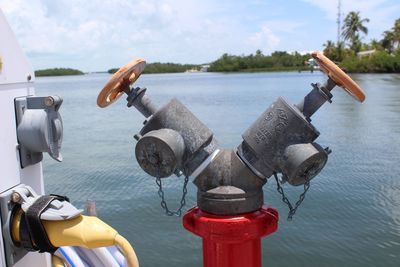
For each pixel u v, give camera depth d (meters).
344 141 20.84
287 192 12.32
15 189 1.95
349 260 8.91
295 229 10.23
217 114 33.12
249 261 2.00
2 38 1.94
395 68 95.31
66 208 1.87
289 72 173.75
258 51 181.75
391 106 34.44
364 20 113.81
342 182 13.65
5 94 1.98
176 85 84.00
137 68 1.99
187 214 2.13
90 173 15.40
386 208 11.38
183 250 9.39
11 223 1.94
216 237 1.94
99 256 2.24
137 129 26.08
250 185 2.00
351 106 35.12
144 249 9.49
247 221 1.93
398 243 9.46
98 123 29.53
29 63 2.22
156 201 12.06
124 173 15.23
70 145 21.33
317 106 1.99
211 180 2.00
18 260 2.04
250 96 50.53
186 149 1.97
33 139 2.05
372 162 16.34
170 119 1.96
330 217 10.81
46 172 15.70
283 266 8.81
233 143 20.89
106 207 11.92
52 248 1.89
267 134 1.90
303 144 1.86
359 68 98.06
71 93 67.62
